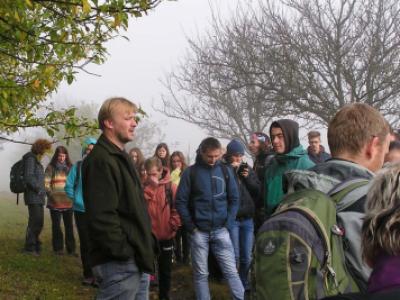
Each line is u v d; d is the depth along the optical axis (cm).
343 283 182
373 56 1174
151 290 675
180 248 834
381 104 1205
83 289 657
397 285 132
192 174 552
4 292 602
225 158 674
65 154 863
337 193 198
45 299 592
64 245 966
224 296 645
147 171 601
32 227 821
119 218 343
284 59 1241
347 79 1194
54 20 464
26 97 454
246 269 654
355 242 187
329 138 221
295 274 179
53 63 474
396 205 141
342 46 1227
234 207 560
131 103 370
